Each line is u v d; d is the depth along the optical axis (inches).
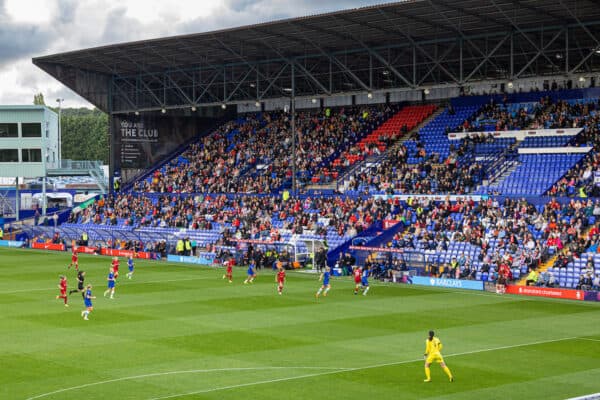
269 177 3459.6
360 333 1568.7
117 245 3250.5
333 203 3043.8
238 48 3154.5
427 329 1620.3
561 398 1095.0
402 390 1136.2
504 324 1685.5
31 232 3624.5
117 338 1508.4
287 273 2625.5
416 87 2854.3
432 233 2608.3
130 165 3836.1
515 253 2365.9
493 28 2738.7
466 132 3206.2
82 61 3555.6
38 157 3917.3
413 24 2699.3
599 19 2573.8
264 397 1096.8
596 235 2315.5
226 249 2928.2
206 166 3764.8
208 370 1251.8
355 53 3142.2
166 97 3873.0
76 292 2108.8
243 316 1768.0
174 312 1819.6
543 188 2751.0
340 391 1128.2
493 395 1110.4
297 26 2765.7
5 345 1440.7
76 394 1111.6
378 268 2469.2
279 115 3929.6
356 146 3469.5
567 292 2078.0
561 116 3016.7
